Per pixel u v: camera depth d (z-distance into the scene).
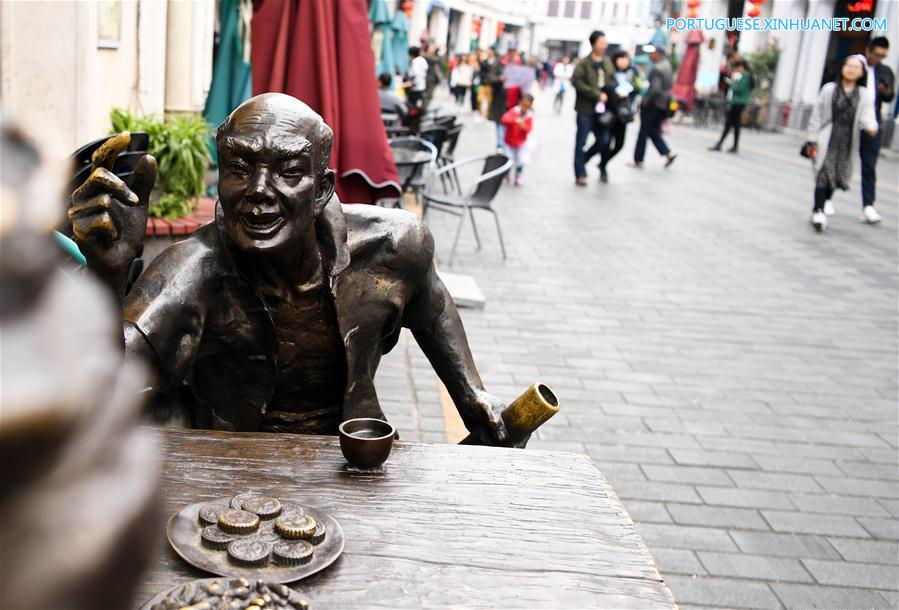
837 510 4.08
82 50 5.21
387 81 14.02
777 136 28.50
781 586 3.41
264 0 4.51
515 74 14.75
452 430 4.43
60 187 0.33
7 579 0.34
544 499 1.88
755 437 4.87
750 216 12.22
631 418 4.98
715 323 7.08
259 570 1.48
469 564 1.61
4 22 5.03
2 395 0.32
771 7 33.19
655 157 19.69
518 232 9.92
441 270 7.89
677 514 3.93
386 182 4.64
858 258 9.93
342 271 2.23
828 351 6.57
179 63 7.67
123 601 0.38
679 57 37.50
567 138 22.64
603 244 9.70
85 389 0.34
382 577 1.54
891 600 3.36
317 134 2.01
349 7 4.56
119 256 1.63
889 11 22.33
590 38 13.73
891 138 21.94
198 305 2.11
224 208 2.00
